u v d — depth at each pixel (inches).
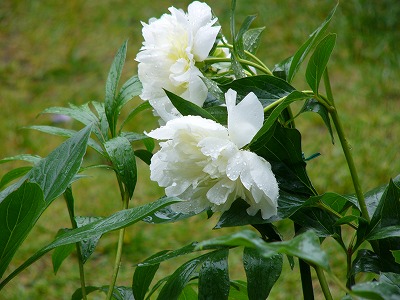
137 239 100.8
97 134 42.9
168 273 94.7
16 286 94.1
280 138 34.5
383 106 127.0
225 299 32.3
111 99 41.5
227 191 30.9
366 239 33.0
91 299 90.7
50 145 127.2
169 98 32.5
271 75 34.3
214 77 36.4
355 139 117.3
